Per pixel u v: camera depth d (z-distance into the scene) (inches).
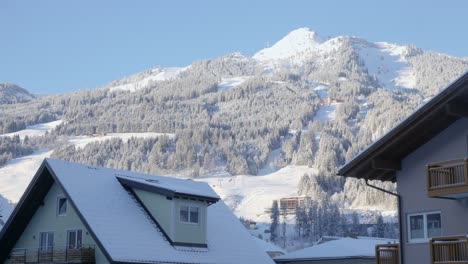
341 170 993.5
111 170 1515.7
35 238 1432.1
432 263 858.1
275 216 6781.5
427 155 948.6
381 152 956.6
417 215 951.0
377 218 6176.2
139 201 1435.8
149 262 1258.6
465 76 847.1
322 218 6653.5
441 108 891.4
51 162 1406.3
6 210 2103.8
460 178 875.4
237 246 1536.7
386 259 975.6
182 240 1382.9
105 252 1227.2
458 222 893.8
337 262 1744.6
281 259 1822.1
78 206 1312.7
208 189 1711.4
